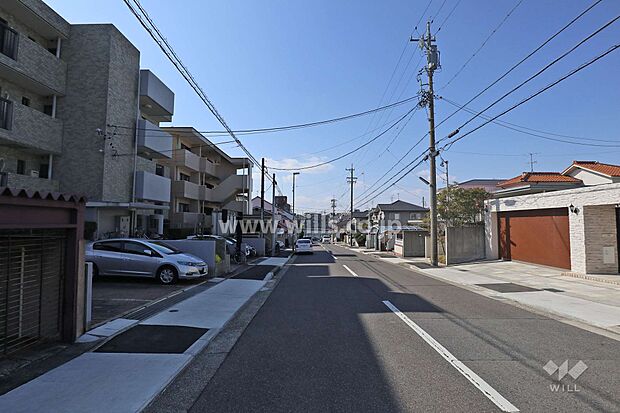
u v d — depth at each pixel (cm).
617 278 1450
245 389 475
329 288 1383
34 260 610
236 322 845
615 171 2733
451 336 720
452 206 2673
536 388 474
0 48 1569
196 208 3488
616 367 554
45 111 1977
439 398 445
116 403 425
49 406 416
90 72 1984
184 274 1338
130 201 2205
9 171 1764
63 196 607
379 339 700
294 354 614
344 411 414
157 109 2616
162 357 580
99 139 1950
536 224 1947
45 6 1808
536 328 791
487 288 1352
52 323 638
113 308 937
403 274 1873
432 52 2219
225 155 3953
